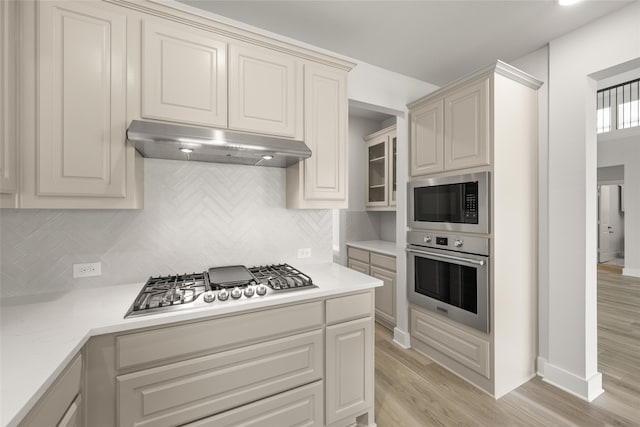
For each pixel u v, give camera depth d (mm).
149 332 1139
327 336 1541
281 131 1696
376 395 1997
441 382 2148
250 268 1914
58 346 906
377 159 3592
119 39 1302
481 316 2002
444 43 2154
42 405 762
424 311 2527
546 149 2148
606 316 3385
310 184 1822
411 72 2594
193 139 1330
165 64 1388
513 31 1995
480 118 1991
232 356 1301
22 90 1139
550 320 2107
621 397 1939
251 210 1955
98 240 1554
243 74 1584
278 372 1410
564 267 2021
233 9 1790
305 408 1483
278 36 2059
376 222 4012
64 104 1206
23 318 1124
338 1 1721
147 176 1665
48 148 1180
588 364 1941
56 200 1205
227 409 1304
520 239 2078
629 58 1708
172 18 1402
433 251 2371
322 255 2213
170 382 1185
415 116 2555
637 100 5418
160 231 1700
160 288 1473
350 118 3812
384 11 1806
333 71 1884
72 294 1427
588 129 1921
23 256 1404
